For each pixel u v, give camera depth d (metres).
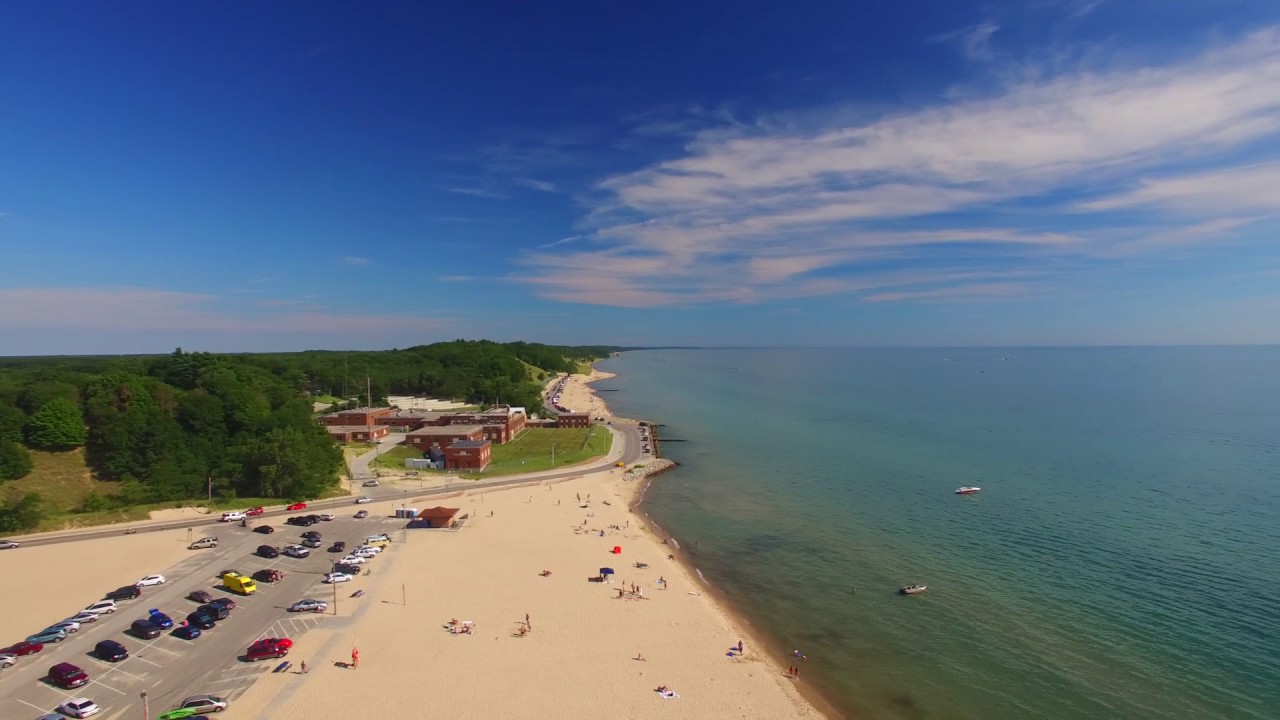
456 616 75.06
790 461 172.62
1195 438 196.25
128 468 119.81
